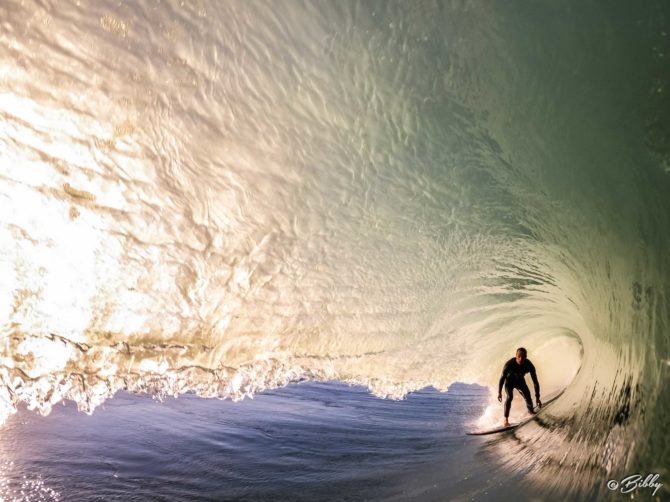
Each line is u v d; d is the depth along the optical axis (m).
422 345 7.12
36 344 4.76
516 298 7.48
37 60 4.32
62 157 4.60
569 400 5.64
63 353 4.81
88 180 4.70
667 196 3.76
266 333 5.68
